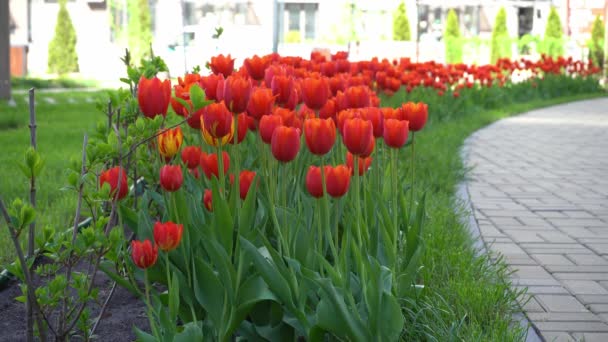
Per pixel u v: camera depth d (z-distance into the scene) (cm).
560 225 611
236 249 281
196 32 2947
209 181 337
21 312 388
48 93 1984
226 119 259
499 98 1738
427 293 366
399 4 3319
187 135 479
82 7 3161
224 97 265
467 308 364
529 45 3125
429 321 327
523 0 3522
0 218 557
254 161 384
